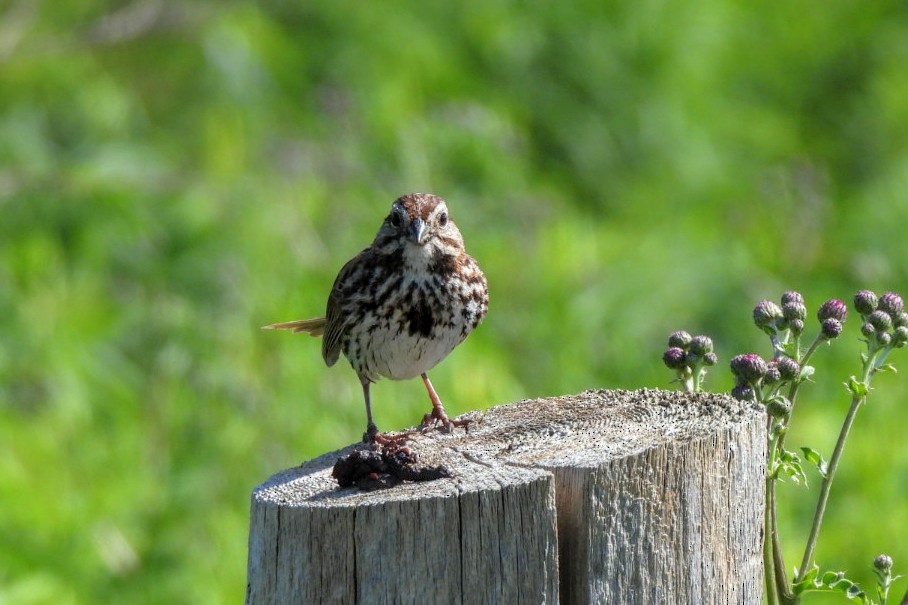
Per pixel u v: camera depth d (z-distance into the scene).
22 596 10.37
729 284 14.37
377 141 15.19
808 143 19.36
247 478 11.06
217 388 11.62
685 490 5.71
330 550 5.39
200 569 10.60
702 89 18.38
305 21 17.48
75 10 18.42
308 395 11.32
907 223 16.22
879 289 15.26
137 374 12.66
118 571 10.77
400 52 16.84
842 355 13.73
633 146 17.41
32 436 11.91
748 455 5.98
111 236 14.23
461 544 5.35
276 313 12.12
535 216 14.74
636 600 5.62
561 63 17.69
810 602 10.62
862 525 11.27
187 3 17.92
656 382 12.98
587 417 6.38
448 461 5.88
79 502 11.21
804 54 20.27
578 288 13.76
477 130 15.30
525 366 12.91
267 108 16.27
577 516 5.53
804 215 16.59
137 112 16.84
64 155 15.96
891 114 19.17
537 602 5.38
